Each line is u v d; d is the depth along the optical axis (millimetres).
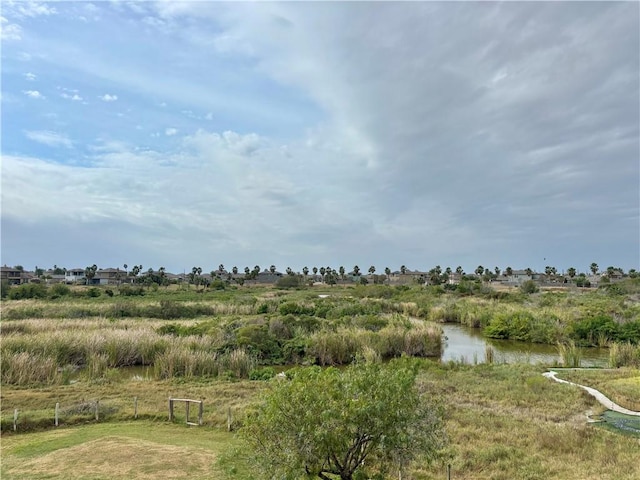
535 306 53062
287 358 28750
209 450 12820
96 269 112438
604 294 66500
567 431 13516
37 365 22281
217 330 31297
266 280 130750
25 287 60031
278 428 7586
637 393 18328
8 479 10891
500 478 10609
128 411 16969
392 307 55156
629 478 10086
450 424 14289
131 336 27906
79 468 11414
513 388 19406
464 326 47031
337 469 8086
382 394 7625
